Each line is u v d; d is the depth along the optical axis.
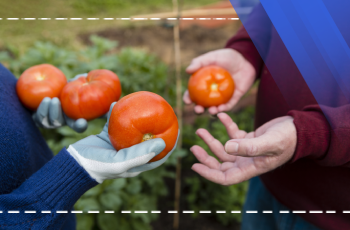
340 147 0.86
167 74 3.38
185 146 3.04
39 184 0.77
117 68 2.77
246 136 1.07
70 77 2.26
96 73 1.24
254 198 1.76
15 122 0.92
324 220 1.23
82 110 1.13
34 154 1.05
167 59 4.72
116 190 1.88
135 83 2.78
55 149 2.01
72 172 0.78
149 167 0.89
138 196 2.25
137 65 2.91
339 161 0.90
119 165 0.77
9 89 1.05
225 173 1.02
